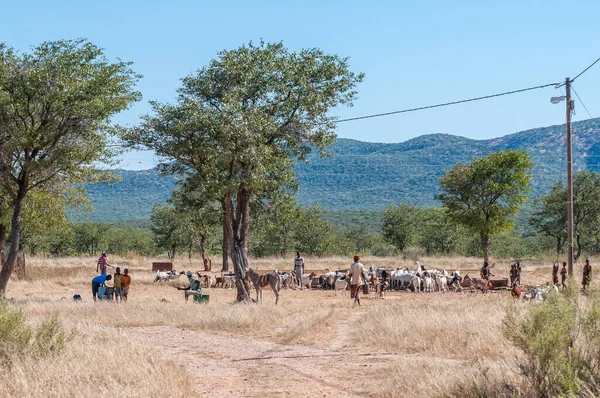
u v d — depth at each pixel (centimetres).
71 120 2838
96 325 1795
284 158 2981
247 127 2673
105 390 975
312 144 3053
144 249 10588
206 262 5106
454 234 8169
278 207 4903
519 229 15925
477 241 8450
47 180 2989
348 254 8281
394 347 1511
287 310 2381
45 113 2808
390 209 8338
